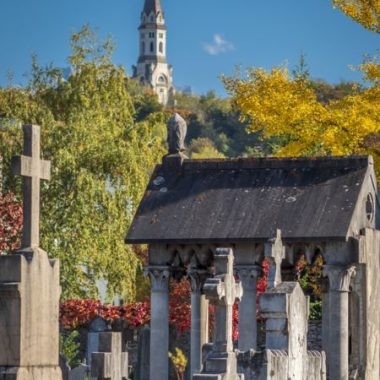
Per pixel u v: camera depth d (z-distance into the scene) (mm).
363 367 55062
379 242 55750
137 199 77812
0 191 76750
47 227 75875
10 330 30000
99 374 39125
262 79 69312
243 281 54562
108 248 76125
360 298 55062
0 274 30094
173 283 75125
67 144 78125
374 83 71375
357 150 69750
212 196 56094
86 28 81750
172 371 71562
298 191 55312
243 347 54375
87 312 74750
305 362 44062
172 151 58094
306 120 68250
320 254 55812
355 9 72625
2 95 79625
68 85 81125
